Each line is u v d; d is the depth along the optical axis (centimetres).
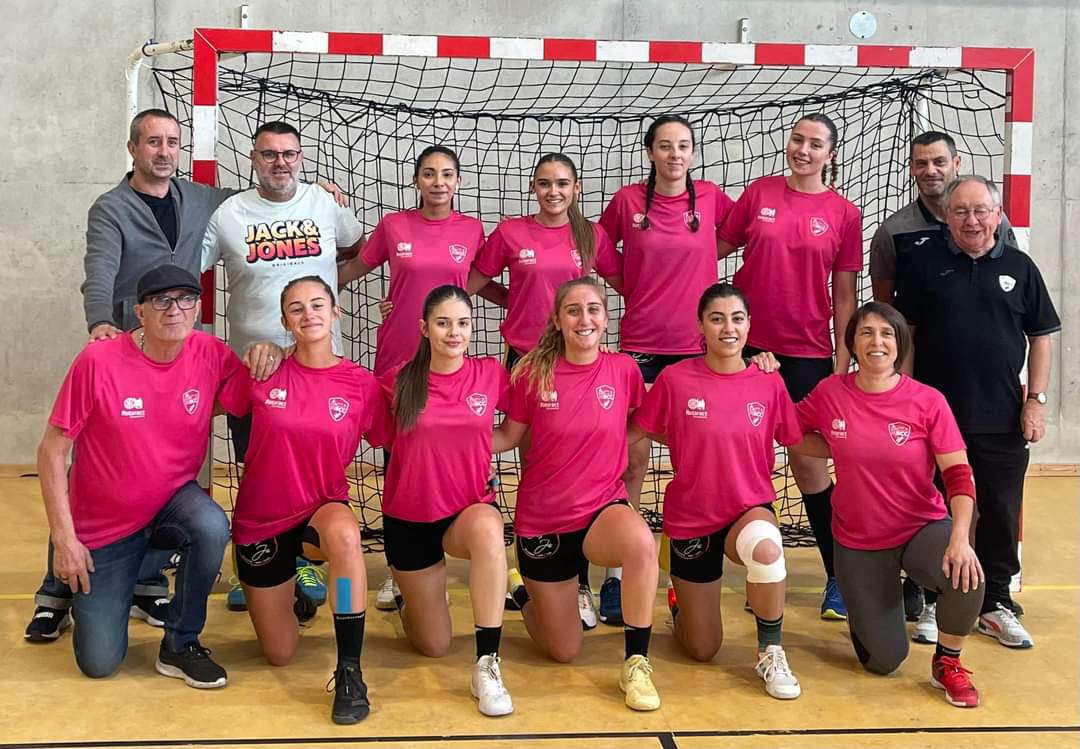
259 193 405
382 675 338
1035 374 386
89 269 375
